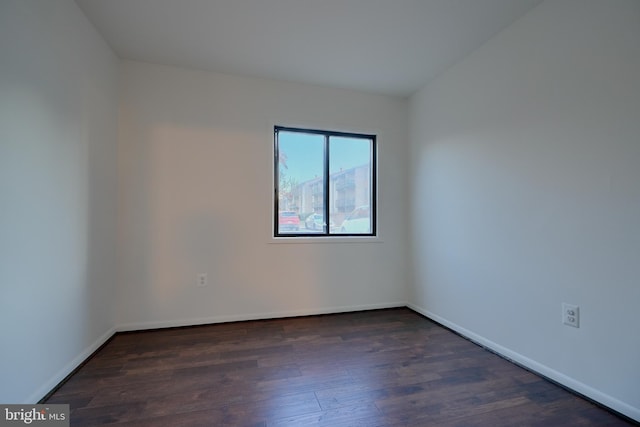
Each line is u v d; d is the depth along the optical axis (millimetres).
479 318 2316
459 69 2555
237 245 2771
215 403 1525
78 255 1891
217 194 2719
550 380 1767
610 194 1501
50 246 1612
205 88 2707
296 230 3041
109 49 2320
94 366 1911
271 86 2883
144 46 2334
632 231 1420
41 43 1530
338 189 3172
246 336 2434
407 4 1865
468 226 2443
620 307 1461
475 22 2039
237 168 2773
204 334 2471
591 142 1581
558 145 1745
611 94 1496
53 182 1637
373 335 2482
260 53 2439
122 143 2500
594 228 1568
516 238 2010
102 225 2217
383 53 2438
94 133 2090
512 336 2029
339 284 3090
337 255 3084
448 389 1671
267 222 2854
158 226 2580
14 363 1349
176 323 2617
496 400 1569
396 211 3287
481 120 2318
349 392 1634
